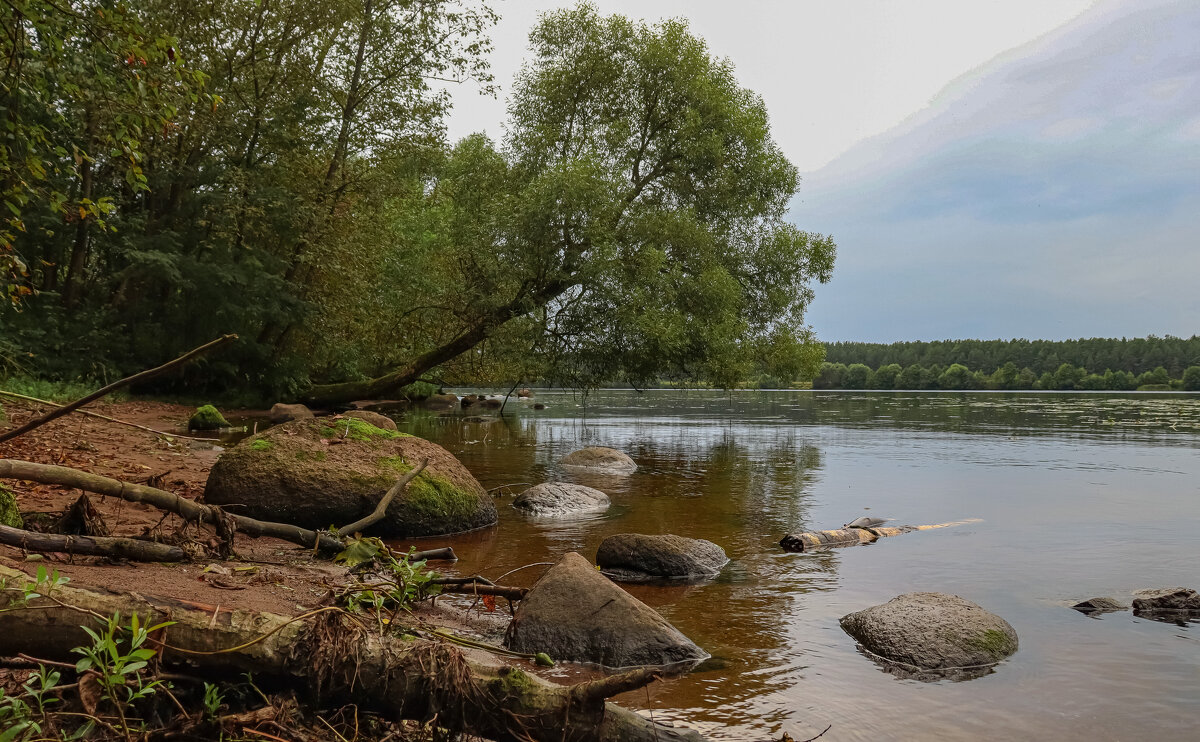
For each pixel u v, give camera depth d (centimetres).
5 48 624
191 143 2322
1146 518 948
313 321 2586
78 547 435
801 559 731
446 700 297
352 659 297
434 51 2480
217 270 2309
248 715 271
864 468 1459
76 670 251
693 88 2438
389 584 455
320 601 399
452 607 568
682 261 2381
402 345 2828
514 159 2608
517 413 3222
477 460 1520
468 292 2319
